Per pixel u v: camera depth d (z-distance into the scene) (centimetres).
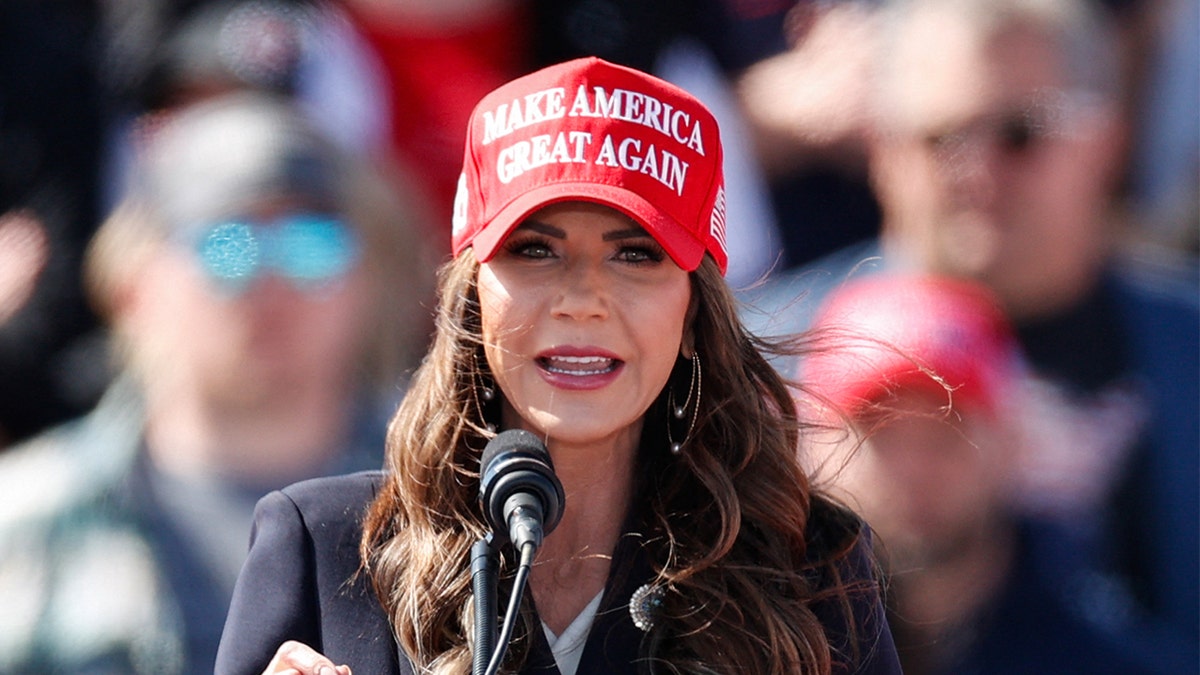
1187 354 1822
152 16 1906
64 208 1995
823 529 1070
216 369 1630
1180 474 1798
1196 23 2053
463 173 1040
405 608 995
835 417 1426
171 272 1650
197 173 1666
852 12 2008
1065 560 1706
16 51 1992
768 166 2052
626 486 1048
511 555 1015
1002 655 1631
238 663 993
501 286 978
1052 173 1827
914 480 1559
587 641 1009
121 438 1650
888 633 1067
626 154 983
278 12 1898
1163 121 2023
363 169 1736
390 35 1958
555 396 971
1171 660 1741
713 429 1048
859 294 1742
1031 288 1834
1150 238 1931
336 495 1052
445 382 1033
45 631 1569
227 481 1630
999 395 1664
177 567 1612
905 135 1856
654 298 976
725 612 1012
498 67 1998
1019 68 1825
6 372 1938
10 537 1602
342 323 1686
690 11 2069
